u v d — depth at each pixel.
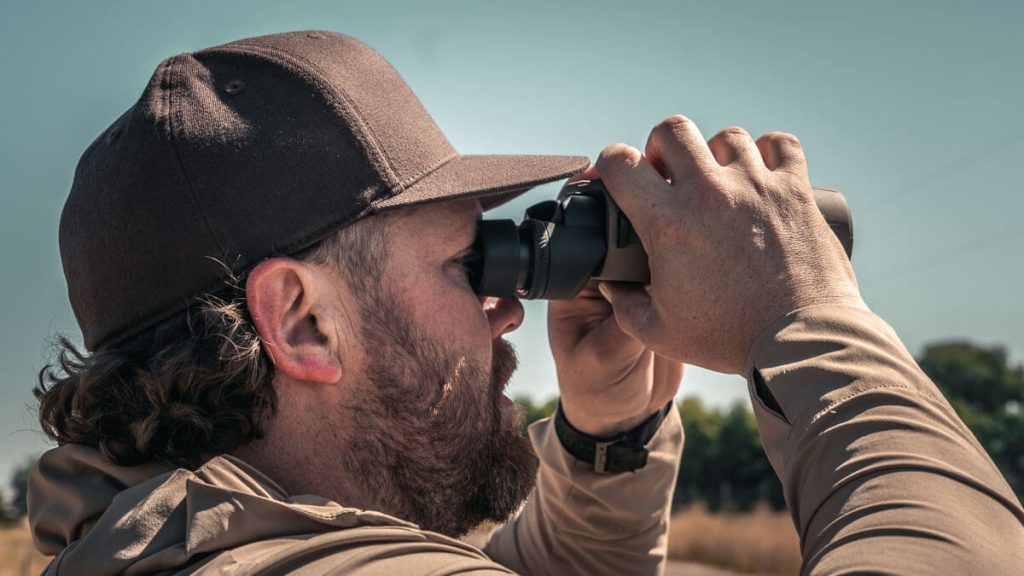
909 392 1.12
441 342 1.41
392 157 1.36
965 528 0.98
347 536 1.12
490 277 1.49
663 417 1.91
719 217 1.34
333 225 1.31
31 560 7.30
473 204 1.51
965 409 31.02
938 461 1.05
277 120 1.32
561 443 1.88
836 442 1.10
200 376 1.26
